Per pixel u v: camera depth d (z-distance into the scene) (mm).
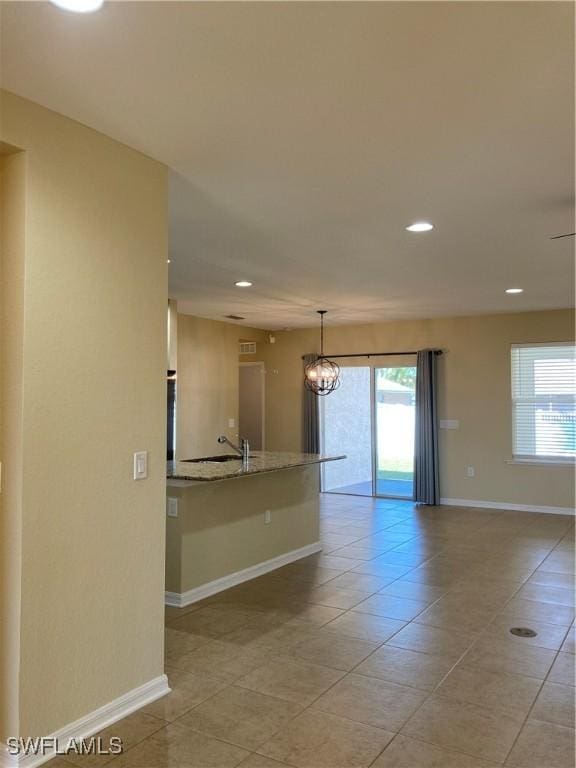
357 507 8117
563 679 3018
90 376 2539
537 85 2225
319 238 4281
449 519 7262
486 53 2016
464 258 4883
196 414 8234
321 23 1850
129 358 2725
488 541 6109
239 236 4227
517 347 7926
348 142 2711
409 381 8734
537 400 7816
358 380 9133
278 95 2289
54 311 2393
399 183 3213
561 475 7613
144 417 2797
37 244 2332
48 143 2381
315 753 2369
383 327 8805
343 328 9125
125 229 2717
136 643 2730
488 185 3240
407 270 5332
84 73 2123
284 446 9578
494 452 8016
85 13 1788
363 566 5199
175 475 4238
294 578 4844
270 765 2289
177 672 3104
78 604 2465
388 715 2664
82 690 2475
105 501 2594
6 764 2232
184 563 4219
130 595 2705
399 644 3471
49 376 2367
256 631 3688
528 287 6109
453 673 3088
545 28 1881
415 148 2777
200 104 2357
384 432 8922
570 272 5402
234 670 3127
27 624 2268
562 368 7672
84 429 2506
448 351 8328
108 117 2457
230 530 4680
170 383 6688
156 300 2873
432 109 2406
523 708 2727
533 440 7836
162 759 2328
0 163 2354
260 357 9844
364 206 3584
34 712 2287
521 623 3801
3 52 1989
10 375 2305
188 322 8117
